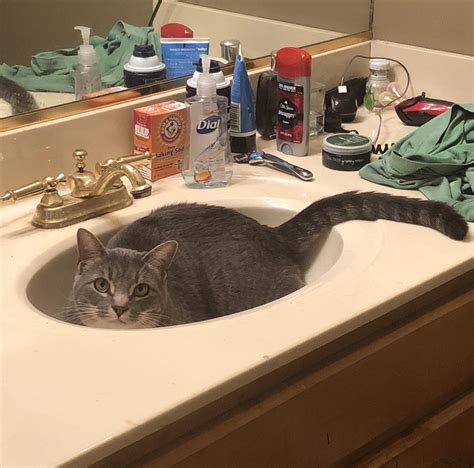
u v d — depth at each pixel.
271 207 1.34
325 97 1.63
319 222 1.26
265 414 0.91
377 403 1.06
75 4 1.49
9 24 1.41
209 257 1.21
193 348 0.89
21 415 0.79
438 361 1.14
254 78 1.54
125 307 1.03
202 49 1.55
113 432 0.76
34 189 1.20
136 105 1.38
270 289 1.21
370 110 1.69
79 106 1.33
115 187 1.29
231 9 1.63
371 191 1.32
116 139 1.38
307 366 0.97
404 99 1.71
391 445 1.13
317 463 1.00
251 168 1.44
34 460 0.73
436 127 1.42
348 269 1.09
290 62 1.42
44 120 1.29
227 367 0.86
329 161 1.42
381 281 1.05
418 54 1.67
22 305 1.00
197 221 1.24
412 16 1.67
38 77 1.38
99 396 0.81
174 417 0.80
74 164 1.33
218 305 1.18
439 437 1.18
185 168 1.41
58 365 0.86
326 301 1.00
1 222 1.23
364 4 1.73
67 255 1.19
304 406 0.95
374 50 1.75
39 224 1.22
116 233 1.24
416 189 1.32
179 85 1.45
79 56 1.45
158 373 0.85
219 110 1.36
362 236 1.20
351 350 1.02
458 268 1.09
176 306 1.11
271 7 1.65
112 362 0.87
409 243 1.15
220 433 0.87
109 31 1.51
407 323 1.08
